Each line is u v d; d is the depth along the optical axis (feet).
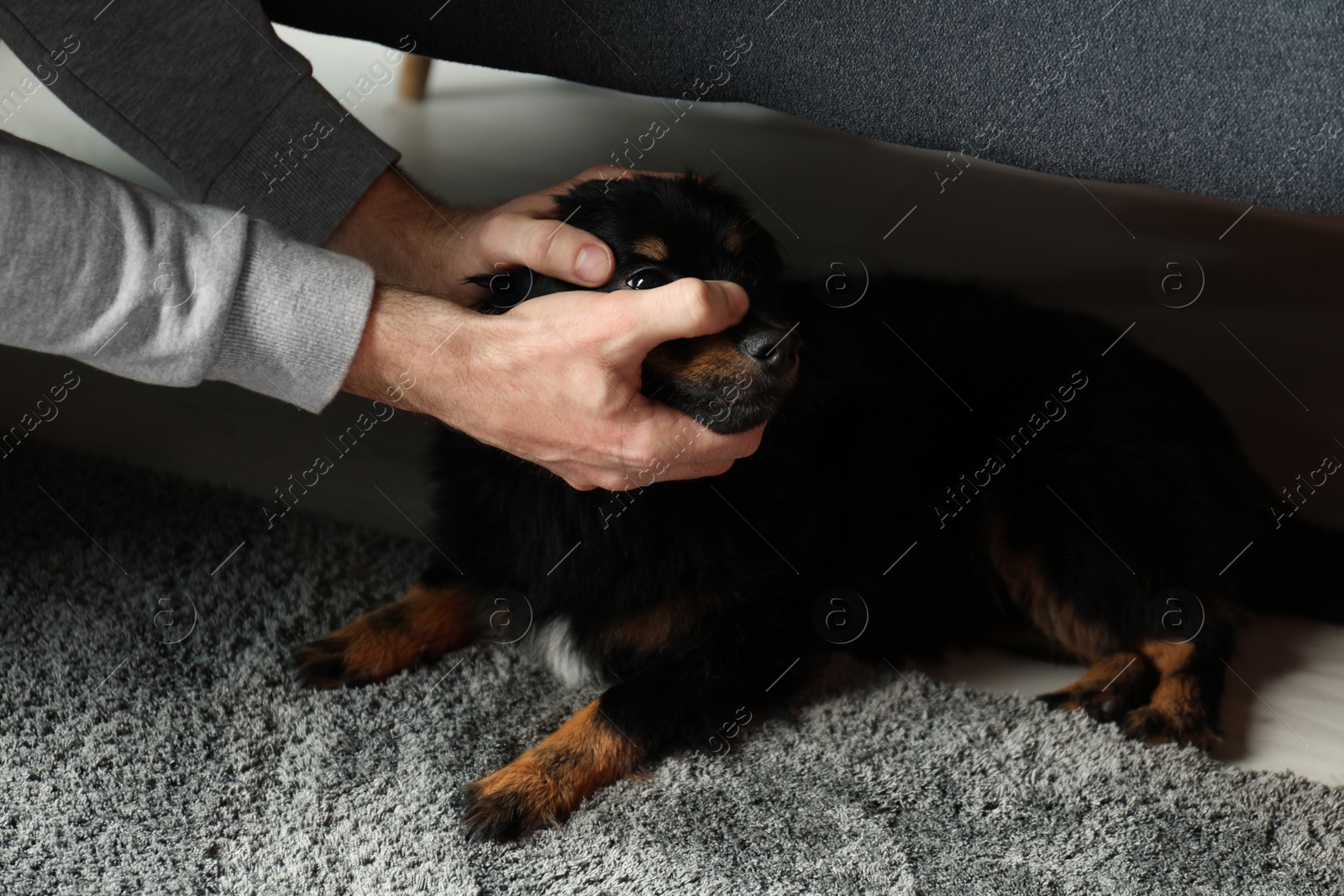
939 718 5.79
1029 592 6.76
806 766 5.39
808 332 6.44
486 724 5.61
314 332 4.56
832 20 5.62
